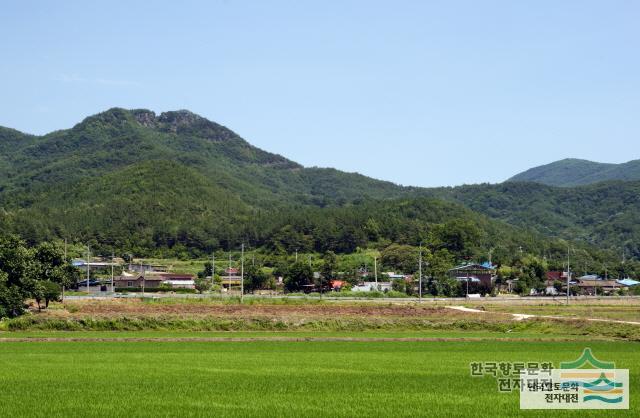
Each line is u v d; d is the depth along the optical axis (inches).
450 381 2032.5
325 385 1948.8
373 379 2055.9
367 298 5654.5
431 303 5221.5
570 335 3486.7
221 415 1568.7
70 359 2460.6
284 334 3479.3
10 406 1652.3
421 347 2930.6
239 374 2137.1
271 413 1590.8
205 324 3671.3
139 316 3708.2
